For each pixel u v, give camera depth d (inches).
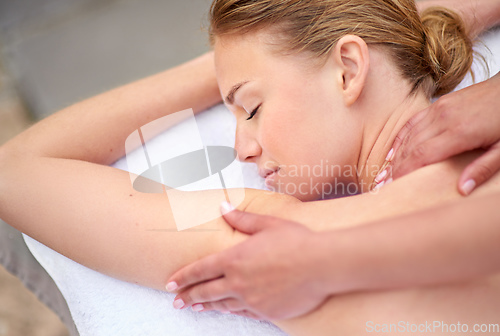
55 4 89.3
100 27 86.1
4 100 83.4
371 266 21.6
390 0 34.3
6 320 63.1
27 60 85.0
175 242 29.8
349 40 31.4
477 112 27.9
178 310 31.1
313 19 32.3
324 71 32.0
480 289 24.0
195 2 82.7
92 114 38.1
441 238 20.3
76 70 81.4
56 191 32.4
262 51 32.0
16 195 32.8
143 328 30.8
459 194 26.3
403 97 33.5
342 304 25.1
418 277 21.3
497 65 41.1
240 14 32.2
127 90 40.2
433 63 35.3
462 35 38.8
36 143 35.9
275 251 23.9
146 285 31.5
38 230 32.3
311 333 26.3
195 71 41.8
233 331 30.1
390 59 33.4
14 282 66.8
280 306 24.7
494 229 19.7
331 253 22.3
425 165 28.2
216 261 26.6
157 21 83.9
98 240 31.0
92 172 33.3
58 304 40.8
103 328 31.1
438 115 29.7
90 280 32.7
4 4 89.3
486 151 28.0
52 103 78.9
